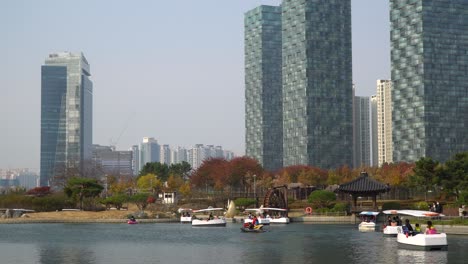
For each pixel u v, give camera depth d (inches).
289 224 5506.9
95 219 6254.9
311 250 3223.4
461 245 3250.5
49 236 4372.5
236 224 5802.2
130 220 6008.9
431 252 2979.8
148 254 3134.8
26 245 3688.5
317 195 6343.5
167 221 6333.7
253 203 6958.7
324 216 5767.7
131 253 3191.4
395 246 3346.5
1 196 7214.6
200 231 4790.8
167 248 3432.6
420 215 3949.3
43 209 6948.8
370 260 2748.5
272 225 5403.5
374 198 5546.3
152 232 4719.5
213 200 7785.4
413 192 7490.2
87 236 4345.5
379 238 3905.0
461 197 4672.7
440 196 6658.5
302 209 6535.4
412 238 3127.5
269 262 2758.4
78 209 7057.1
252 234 4379.9
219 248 3395.7
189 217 6112.2
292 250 3235.7
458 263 2586.1
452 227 4003.4
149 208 7598.4
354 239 3848.4
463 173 5841.5
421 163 6077.8
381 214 5196.9
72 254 3181.6
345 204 5979.3
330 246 3417.8
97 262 2844.5
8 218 6250.0
